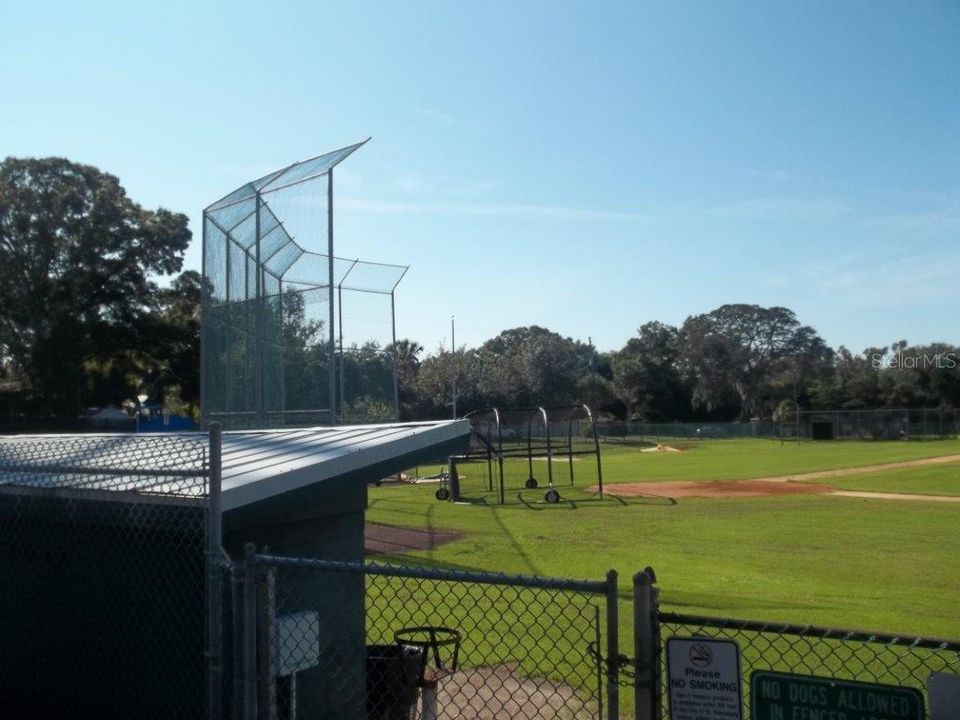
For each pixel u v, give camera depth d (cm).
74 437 748
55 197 4297
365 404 1870
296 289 1394
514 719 609
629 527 1822
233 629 427
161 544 502
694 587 1159
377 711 548
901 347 9788
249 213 1271
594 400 7875
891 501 2333
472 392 5628
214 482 427
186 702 488
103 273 4366
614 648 374
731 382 9225
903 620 952
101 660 527
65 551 546
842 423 6969
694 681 349
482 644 800
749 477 3219
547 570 1273
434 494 2670
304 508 498
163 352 4544
